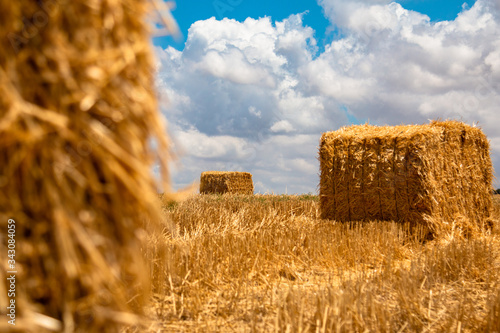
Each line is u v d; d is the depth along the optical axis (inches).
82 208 67.6
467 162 327.3
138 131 73.4
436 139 290.5
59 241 64.8
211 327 122.2
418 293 149.3
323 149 327.0
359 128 347.3
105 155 68.2
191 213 314.8
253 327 117.0
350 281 158.7
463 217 299.7
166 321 125.6
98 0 67.1
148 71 77.0
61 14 64.0
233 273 177.6
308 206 411.5
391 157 292.0
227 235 230.8
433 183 279.0
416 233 261.4
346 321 117.1
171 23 78.2
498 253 240.4
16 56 62.0
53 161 64.3
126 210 72.7
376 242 234.2
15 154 62.6
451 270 184.4
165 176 77.4
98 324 71.2
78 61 64.5
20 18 62.1
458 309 129.5
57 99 64.0
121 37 70.8
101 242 69.6
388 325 122.5
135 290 112.0
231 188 857.5
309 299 143.0
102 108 68.4
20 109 60.4
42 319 65.0
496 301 132.0
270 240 227.5
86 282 68.2
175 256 177.5
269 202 440.5
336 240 233.1
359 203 308.5
